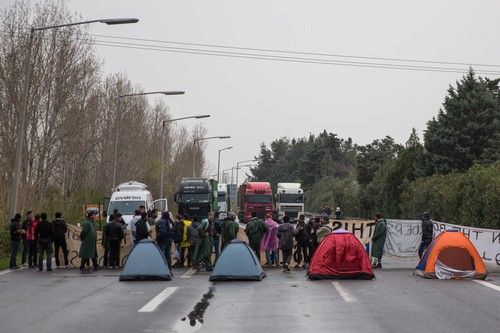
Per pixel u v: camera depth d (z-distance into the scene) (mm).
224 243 29609
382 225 29578
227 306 17297
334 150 163000
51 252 27781
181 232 29328
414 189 61312
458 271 24469
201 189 55906
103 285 22438
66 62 47469
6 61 45094
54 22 47812
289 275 26203
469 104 70562
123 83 70250
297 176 179250
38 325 14359
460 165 69688
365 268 24188
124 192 43750
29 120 44812
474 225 43500
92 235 27812
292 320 14992
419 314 15844
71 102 47969
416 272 25906
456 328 13891
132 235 28594
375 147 106438
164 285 22422
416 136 77812
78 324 14461
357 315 15695
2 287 21812
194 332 13477
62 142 47344
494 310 16516
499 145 66250
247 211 76625
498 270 28703
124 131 68188
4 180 42000
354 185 102875
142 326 14188
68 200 50531
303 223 29312
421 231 31906
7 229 32562
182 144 108125
